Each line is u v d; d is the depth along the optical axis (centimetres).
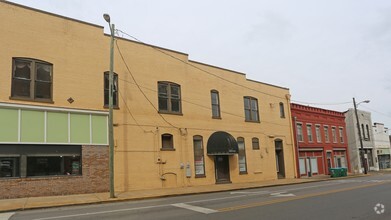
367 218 1029
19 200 1573
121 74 2177
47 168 1791
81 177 1884
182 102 2516
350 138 4959
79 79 1975
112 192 1700
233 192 2028
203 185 2506
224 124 2816
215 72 2834
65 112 1884
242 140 2953
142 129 2222
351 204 1322
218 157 2705
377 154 5550
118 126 2097
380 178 3034
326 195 1639
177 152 2405
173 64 2511
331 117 4434
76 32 2009
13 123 1702
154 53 2395
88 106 1986
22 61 1788
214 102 2791
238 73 3050
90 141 1956
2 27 1736
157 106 2341
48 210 1339
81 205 1494
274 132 3328
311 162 3862
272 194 1764
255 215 1099
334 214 1102
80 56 2003
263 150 3142
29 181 1706
